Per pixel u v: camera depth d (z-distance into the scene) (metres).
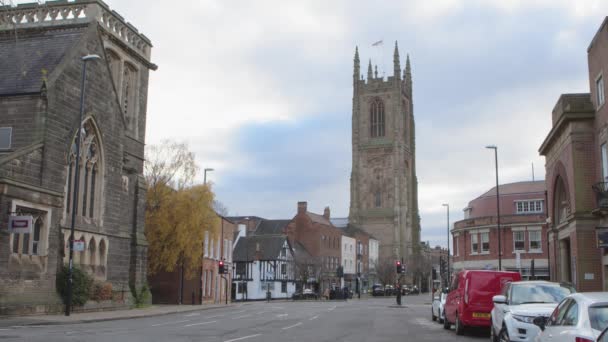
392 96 136.88
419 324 28.27
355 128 137.88
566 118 30.17
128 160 38.94
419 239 143.00
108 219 34.47
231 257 64.44
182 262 47.81
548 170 38.16
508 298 16.58
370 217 133.00
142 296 37.94
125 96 39.75
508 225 60.91
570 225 31.14
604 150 28.19
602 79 28.05
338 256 105.12
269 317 31.95
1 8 20.89
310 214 101.94
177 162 50.66
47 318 25.06
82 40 31.92
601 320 9.49
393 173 133.62
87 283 30.77
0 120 28.78
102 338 17.17
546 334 11.02
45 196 27.27
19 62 31.53
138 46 40.81
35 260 26.67
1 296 24.42
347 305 55.12
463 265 65.12
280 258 84.00
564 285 16.77
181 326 23.55
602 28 27.70
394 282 108.56
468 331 22.92
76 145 30.81
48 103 28.78
